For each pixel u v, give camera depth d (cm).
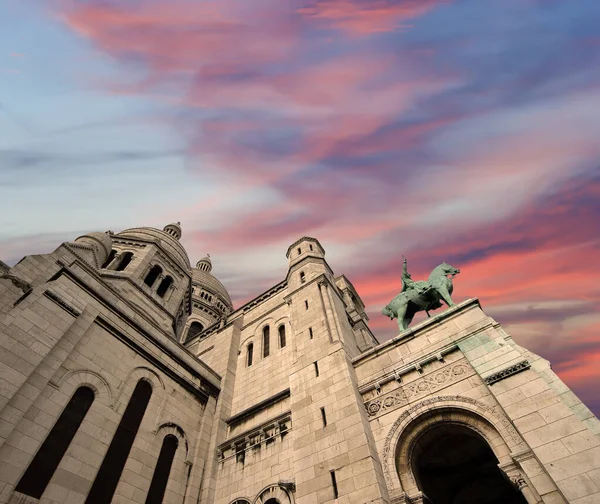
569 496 1080
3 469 1295
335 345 2133
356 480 1448
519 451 1273
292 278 3112
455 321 1827
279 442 1955
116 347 2023
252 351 2933
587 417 1216
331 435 1677
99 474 1602
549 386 1348
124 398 1911
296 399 1991
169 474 1912
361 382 1891
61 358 1681
